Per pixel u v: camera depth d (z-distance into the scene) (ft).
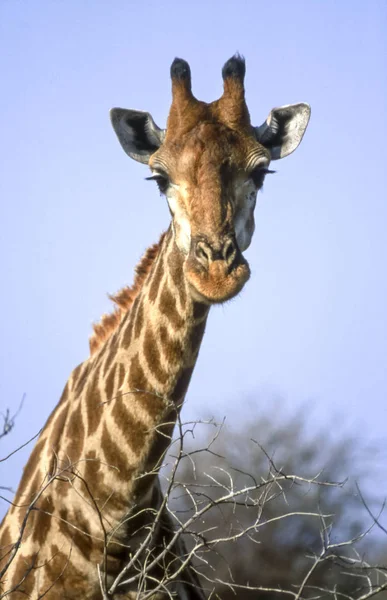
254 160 39.37
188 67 40.91
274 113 43.96
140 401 38.29
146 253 43.57
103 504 37.91
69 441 39.65
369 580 34.63
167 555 39.09
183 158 38.83
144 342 38.81
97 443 38.63
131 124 42.98
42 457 40.47
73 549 37.83
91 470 38.34
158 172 39.65
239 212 39.11
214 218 37.22
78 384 41.86
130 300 43.45
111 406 38.70
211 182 37.91
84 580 37.83
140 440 38.14
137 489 38.04
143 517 38.19
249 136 39.83
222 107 40.32
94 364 41.42
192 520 34.27
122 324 41.06
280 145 44.11
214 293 35.88
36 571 38.04
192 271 36.45
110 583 37.96
